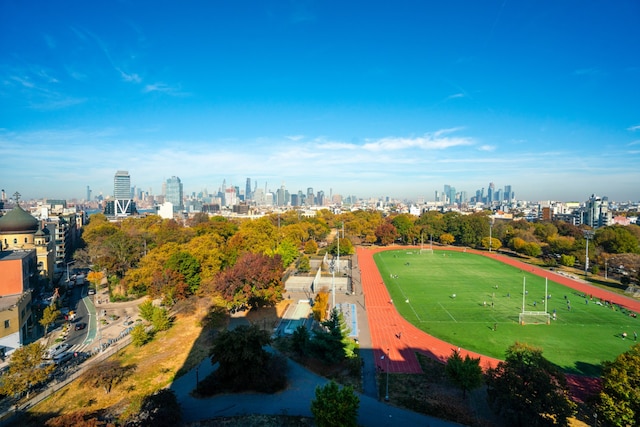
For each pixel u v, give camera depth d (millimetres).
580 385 53812
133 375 55469
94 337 73188
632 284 111875
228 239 144250
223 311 82125
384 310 89875
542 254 170750
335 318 61000
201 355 62312
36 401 48219
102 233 166375
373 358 62375
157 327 72375
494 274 133875
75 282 117688
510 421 42500
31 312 76875
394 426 43656
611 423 40062
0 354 63812
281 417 45500
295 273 132750
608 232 155625
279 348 65438
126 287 102125
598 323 80750
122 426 38812
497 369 45750
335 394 39875
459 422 44562
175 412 42281
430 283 119000
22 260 79562
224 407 47594
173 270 91312
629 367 40969
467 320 82562
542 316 84625
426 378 55281
